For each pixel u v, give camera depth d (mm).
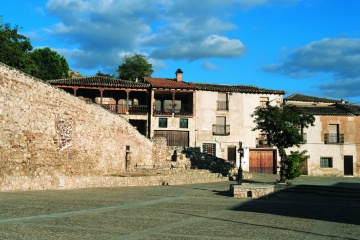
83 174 23562
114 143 29000
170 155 38844
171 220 11266
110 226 9734
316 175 45375
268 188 20953
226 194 21453
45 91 19031
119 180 25375
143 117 43969
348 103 52750
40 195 16000
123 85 43281
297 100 51875
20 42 43188
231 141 44812
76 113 22703
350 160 46062
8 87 15859
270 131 29938
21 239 7652
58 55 63594
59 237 8055
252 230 9984
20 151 16828
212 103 45000
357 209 16203
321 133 45969
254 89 46812
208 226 10352
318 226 11078
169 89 43812
